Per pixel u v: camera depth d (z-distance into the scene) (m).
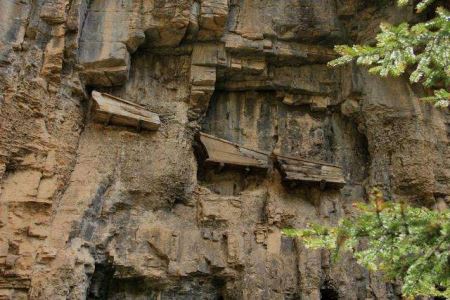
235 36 14.02
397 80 14.27
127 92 13.18
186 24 12.90
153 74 13.76
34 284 9.62
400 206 3.69
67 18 11.87
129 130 12.60
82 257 10.42
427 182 13.22
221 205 12.96
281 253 12.76
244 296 11.84
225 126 14.70
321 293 12.81
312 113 15.24
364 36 14.38
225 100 15.06
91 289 11.20
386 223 3.69
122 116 12.23
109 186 11.84
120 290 11.66
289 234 3.99
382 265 4.00
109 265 11.26
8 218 9.95
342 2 14.44
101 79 12.60
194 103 13.60
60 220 10.64
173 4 12.84
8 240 9.77
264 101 15.18
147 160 12.45
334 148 14.88
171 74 13.85
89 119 12.31
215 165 13.34
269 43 14.13
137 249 11.57
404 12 13.79
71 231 10.59
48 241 10.23
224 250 12.42
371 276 12.72
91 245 10.91
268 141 14.69
